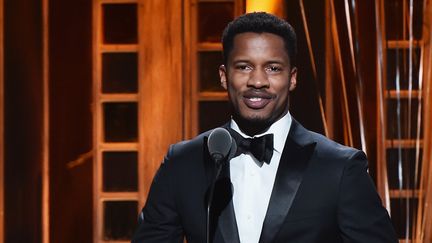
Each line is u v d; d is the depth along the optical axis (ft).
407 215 40.06
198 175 24.63
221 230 23.71
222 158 22.75
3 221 45.37
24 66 45.42
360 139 41.32
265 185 24.44
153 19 45.27
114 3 45.34
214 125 45.27
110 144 45.68
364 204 23.65
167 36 45.27
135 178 45.85
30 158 45.55
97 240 45.88
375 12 42.65
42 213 45.60
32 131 45.52
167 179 25.21
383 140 40.50
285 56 23.82
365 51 43.80
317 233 23.40
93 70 45.47
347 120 41.09
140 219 26.07
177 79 45.24
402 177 42.78
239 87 23.84
